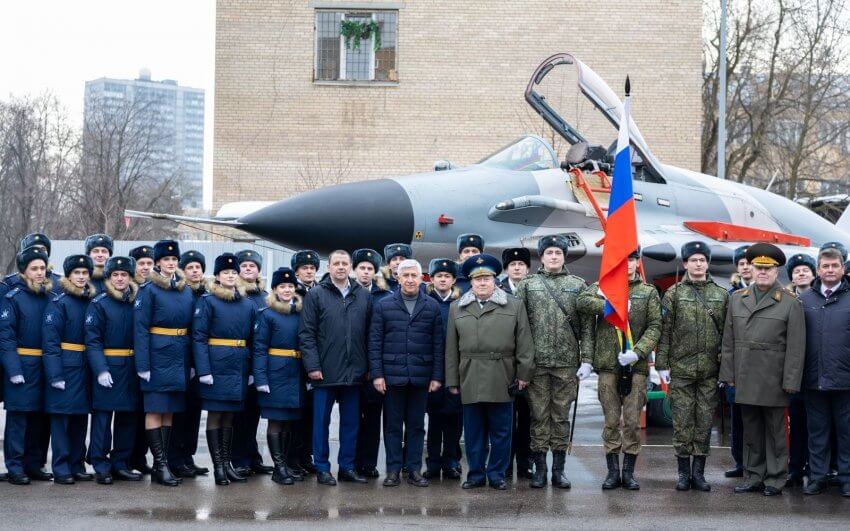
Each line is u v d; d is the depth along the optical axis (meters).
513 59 25.12
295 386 8.23
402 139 25.20
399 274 8.23
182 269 8.52
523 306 7.99
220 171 25.09
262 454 9.64
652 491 7.89
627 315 7.89
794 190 29.23
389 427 8.15
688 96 25.09
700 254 8.13
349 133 25.20
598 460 9.31
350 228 11.23
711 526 6.63
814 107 29.17
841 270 7.79
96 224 29.70
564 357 8.02
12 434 8.08
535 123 24.86
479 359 7.87
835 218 27.48
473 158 25.14
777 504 7.39
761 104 30.62
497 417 7.96
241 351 8.20
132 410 8.22
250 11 25.12
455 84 25.17
